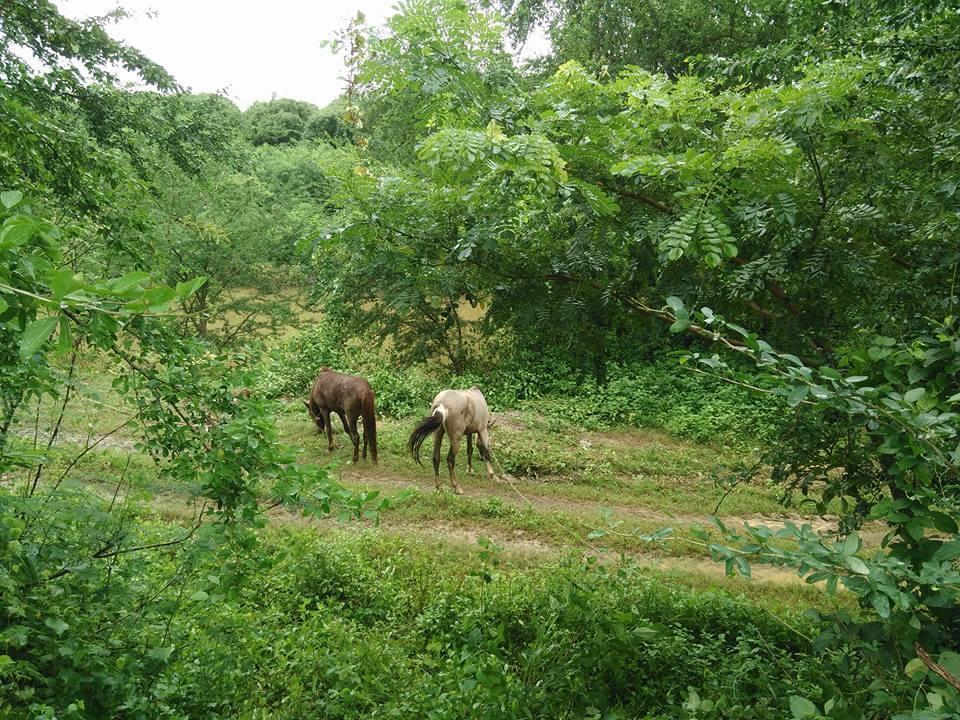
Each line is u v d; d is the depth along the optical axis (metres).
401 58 4.91
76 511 4.07
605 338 6.34
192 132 16.97
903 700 2.63
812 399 2.94
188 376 3.86
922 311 4.73
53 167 5.37
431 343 18.94
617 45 20.77
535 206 4.98
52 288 1.58
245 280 20.88
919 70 5.61
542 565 8.31
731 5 18.88
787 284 5.38
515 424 15.89
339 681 5.18
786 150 4.43
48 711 3.02
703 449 14.74
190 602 5.46
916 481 2.90
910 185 5.11
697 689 5.33
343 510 3.77
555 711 4.71
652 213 5.25
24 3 11.12
